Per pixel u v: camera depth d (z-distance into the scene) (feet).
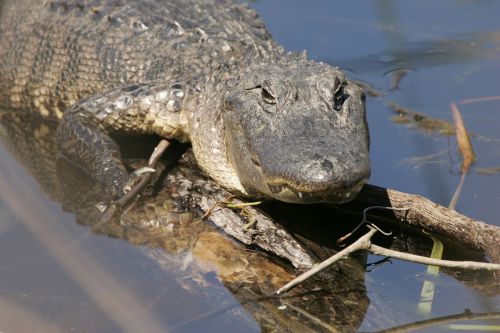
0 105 55.88
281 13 69.56
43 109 54.19
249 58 46.01
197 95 45.96
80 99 50.01
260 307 33.83
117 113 46.55
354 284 35.86
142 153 47.75
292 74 40.68
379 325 32.94
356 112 39.52
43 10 57.16
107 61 51.26
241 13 55.67
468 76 58.65
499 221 40.45
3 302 33.24
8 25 59.21
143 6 53.93
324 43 64.28
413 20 67.72
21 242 38.27
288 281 35.76
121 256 37.27
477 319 33.47
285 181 35.42
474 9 69.31
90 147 45.34
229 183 42.52
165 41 50.78
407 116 53.47
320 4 71.20
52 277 35.32
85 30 53.26
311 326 32.71
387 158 48.16
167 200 42.06
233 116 40.86
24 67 55.21
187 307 33.53
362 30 66.23
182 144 48.34
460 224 38.04
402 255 34.12
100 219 40.57
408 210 39.45
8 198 42.57
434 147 49.42
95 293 34.22
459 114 49.19
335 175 34.30
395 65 60.54
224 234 39.24
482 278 36.76
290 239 38.17
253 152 38.58
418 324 33.09
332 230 40.16
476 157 47.88
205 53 48.49
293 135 37.19
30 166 47.01
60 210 41.55
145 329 31.89
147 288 34.76
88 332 31.58
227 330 32.19
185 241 38.73
